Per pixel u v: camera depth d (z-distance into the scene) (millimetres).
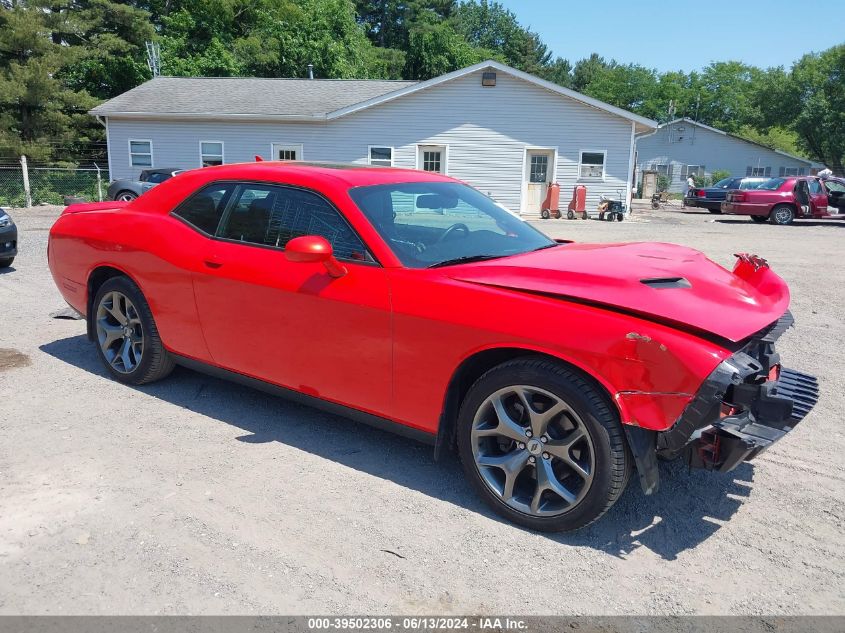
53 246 5180
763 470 3756
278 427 4176
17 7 30109
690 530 3133
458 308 3137
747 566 2854
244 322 3949
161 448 3830
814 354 6062
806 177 23953
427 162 25859
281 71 40781
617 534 3090
